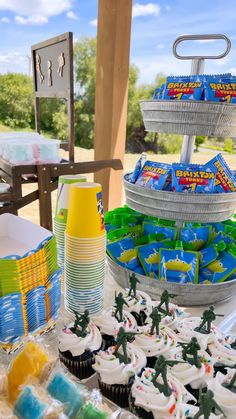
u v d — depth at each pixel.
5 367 0.59
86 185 0.78
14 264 0.64
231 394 0.58
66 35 1.17
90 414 0.49
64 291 0.89
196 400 0.59
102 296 0.86
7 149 1.23
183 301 0.90
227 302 0.97
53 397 0.53
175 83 0.93
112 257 0.98
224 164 0.96
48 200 1.25
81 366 0.67
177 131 0.89
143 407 0.56
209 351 0.71
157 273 0.94
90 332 0.71
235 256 0.94
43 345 0.62
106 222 1.16
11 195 1.17
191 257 0.92
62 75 1.26
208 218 0.89
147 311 0.82
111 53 1.41
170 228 1.03
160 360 0.57
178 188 0.90
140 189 0.92
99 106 1.51
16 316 0.67
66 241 0.80
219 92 0.87
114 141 1.54
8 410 0.49
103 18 1.38
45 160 1.23
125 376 0.62
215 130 0.85
